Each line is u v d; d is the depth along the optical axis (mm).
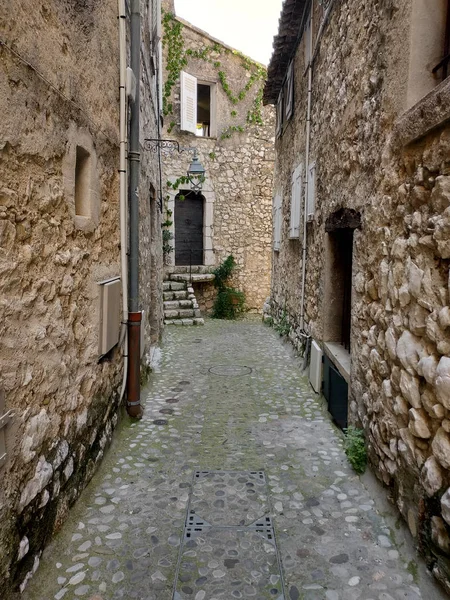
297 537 2178
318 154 4625
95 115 2586
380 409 2463
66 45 2100
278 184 8359
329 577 1905
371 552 2064
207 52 10945
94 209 2582
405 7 2189
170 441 3316
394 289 2232
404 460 2104
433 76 2125
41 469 1884
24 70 1664
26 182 1713
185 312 9453
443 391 1625
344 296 4172
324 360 4234
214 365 5734
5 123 1531
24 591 1720
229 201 11469
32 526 1805
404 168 2191
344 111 3465
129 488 2631
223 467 2910
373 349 2607
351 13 3305
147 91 4887
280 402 4254
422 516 1891
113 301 3008
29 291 1761
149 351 5438
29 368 1751
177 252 11492
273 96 8586
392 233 2342
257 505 2461
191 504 2467
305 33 5594
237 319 10844
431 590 1774
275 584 1866
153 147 5844
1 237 1531
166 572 1928
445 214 1664
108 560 1994
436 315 1742
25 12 1670
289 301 6785
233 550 2080
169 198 10992
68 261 2166
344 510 2412
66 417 2191
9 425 1585
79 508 2350
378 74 2617
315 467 2914
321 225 4434
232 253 11617
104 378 2916
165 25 10492
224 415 3891
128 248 3531
